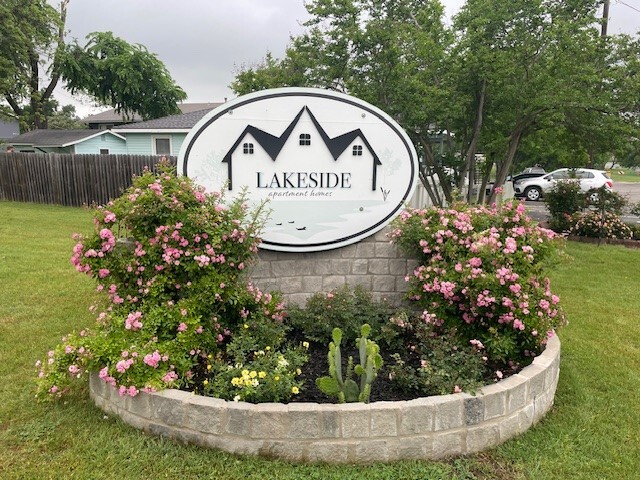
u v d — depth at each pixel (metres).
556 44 7.12
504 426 2.71
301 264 4.11
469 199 8.38
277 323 3.62
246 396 2.64
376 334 3.68
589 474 2.49
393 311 4.05
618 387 3.40
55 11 24.59
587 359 3.86
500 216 3.79
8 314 4.40
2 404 2.88
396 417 2.49
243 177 3.89
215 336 3.25
